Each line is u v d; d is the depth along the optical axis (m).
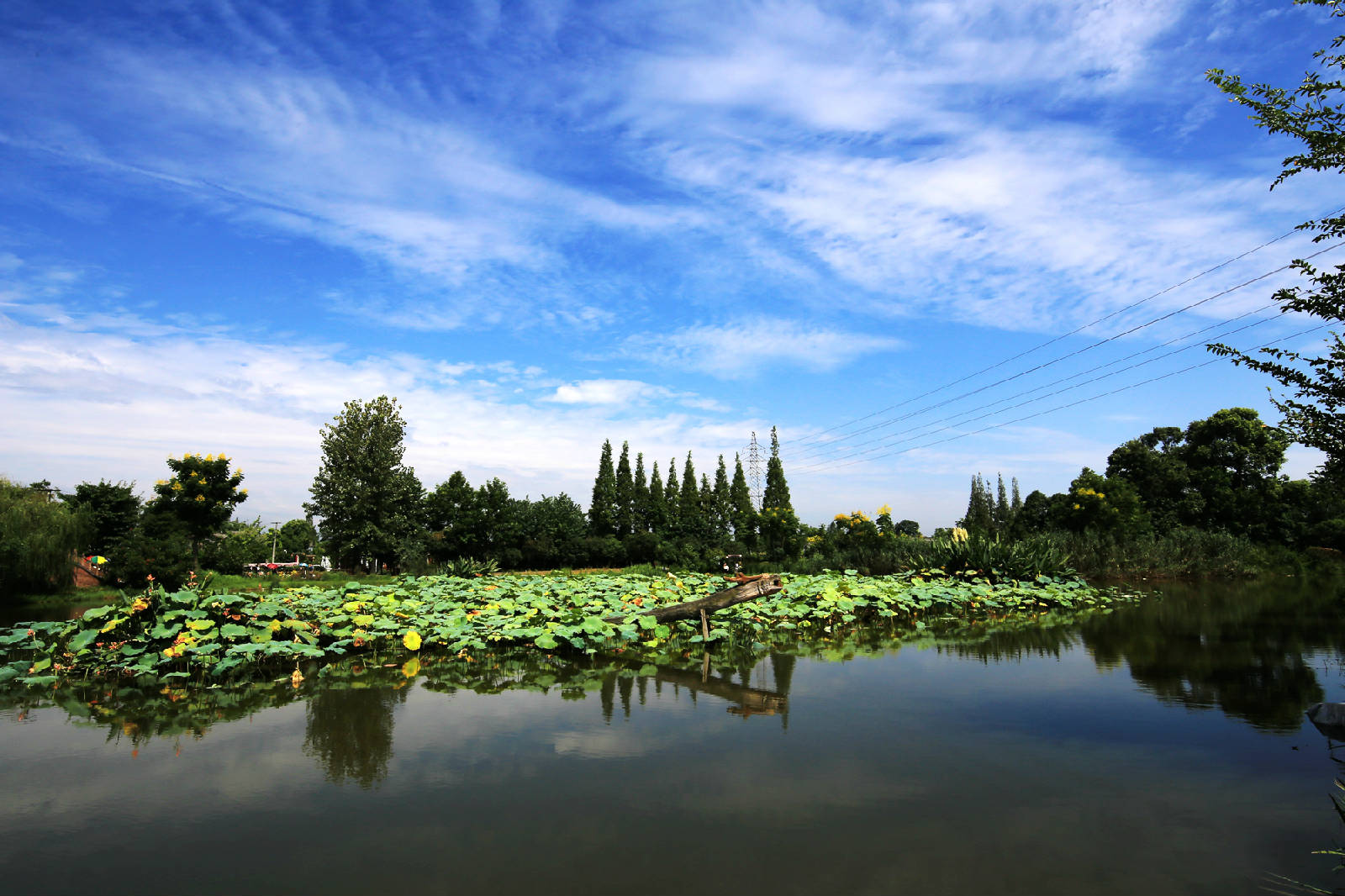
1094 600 13.76
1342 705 4.77
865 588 12.05
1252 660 7.19
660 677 6.94
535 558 35.69
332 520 27.38
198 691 6.39
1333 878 2.81
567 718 5.32
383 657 8.16
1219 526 25.12
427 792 3.81
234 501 21.28
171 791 3.85
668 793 3.76
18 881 2.86
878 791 3.77
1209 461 27.41
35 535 17.41
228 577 21.34
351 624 8.65
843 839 3.19
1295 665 6.88
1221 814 3.44
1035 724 5.01
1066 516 23.02
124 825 3.40
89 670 7.23
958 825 3.34
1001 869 2.91
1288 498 24.27
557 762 4.29
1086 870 2.89
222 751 4.54
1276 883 2.77
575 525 41.72
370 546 27.30
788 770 4.10
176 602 7.66
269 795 3.78
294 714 5.49
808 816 3.45
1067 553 18.19
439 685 6.59
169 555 18.88
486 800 3.68
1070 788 3.79
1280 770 4.02
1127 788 3.78
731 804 3.61
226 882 2.85
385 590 12.63
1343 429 4.45
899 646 8.64
